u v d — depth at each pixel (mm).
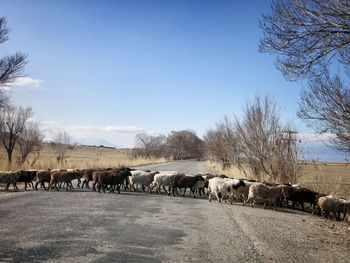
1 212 13242
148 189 24234
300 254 9984
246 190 18844
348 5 10188
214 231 11922
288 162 24578
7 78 25266
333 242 11719
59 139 42531
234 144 32156
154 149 92625
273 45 11594
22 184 23891
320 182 24328
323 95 13477
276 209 18000
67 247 9250
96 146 157500
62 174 20672
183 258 8898
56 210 14094
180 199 19500
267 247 10414
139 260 8539
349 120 13188
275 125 25312
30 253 8625
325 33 10797
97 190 21516
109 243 9805
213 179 19406
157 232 11344
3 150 38938
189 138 131250
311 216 16812
